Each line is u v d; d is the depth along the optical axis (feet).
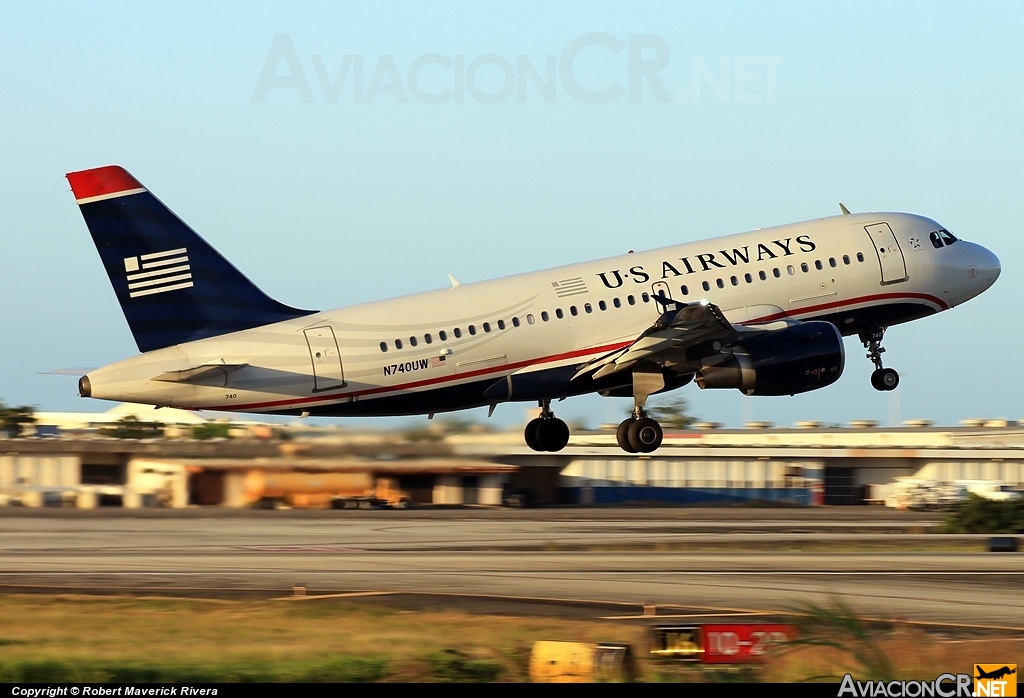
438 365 384.47
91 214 376.48
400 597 267.80
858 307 423.23
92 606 250.78
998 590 287.07
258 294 385.09
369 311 384.68
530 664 194.59
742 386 396.16
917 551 390.63
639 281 405.59
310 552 364.79
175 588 279.08
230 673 188.75
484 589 281.54
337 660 197.67
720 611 249.14
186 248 380.99
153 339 378.73
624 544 398.42
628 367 397.80
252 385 376.07
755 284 412.16
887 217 436.76
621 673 192.13
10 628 226.38
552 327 394.52
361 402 383.86
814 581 300.20
